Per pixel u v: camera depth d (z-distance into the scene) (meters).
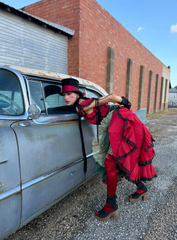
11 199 1.29
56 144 1.73
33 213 1.50
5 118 1.43
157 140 5.32
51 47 5.54
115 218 1.89
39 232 1.70
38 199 1.53
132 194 2.25
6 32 4.35
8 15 4.34
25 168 1.40
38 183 1.51
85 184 2.66
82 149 2.12
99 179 2.83
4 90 1.54
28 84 1.68
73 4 5.74
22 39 4.73
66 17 5.98
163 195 2.40
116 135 1.71
